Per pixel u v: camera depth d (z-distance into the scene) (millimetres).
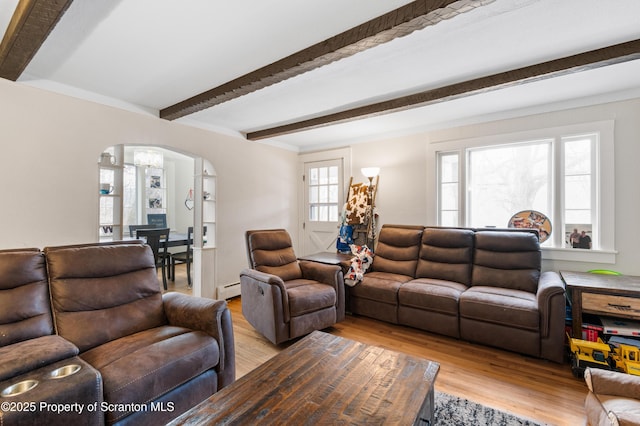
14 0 1530
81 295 1799
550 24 1742
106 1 1535
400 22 1567
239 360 2365
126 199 5754
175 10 1612
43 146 2445
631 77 2451
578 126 2902
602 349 2094
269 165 4621
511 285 2824
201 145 3691
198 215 3752
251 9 1607
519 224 3326
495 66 2264
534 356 2369
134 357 1492
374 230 4207
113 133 2871
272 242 3307
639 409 1178
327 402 1162
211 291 3801
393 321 2990
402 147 4020
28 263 1722
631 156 2688
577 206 3000
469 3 1403
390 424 1041
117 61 2180
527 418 1674
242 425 1030
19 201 2332
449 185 3736
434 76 2438
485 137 3400
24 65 2006
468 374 2148
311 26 1756
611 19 1689
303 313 2658
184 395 1581
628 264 2703
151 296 2090
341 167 4641
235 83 2465
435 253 3293
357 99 2965
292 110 3289
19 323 1570
